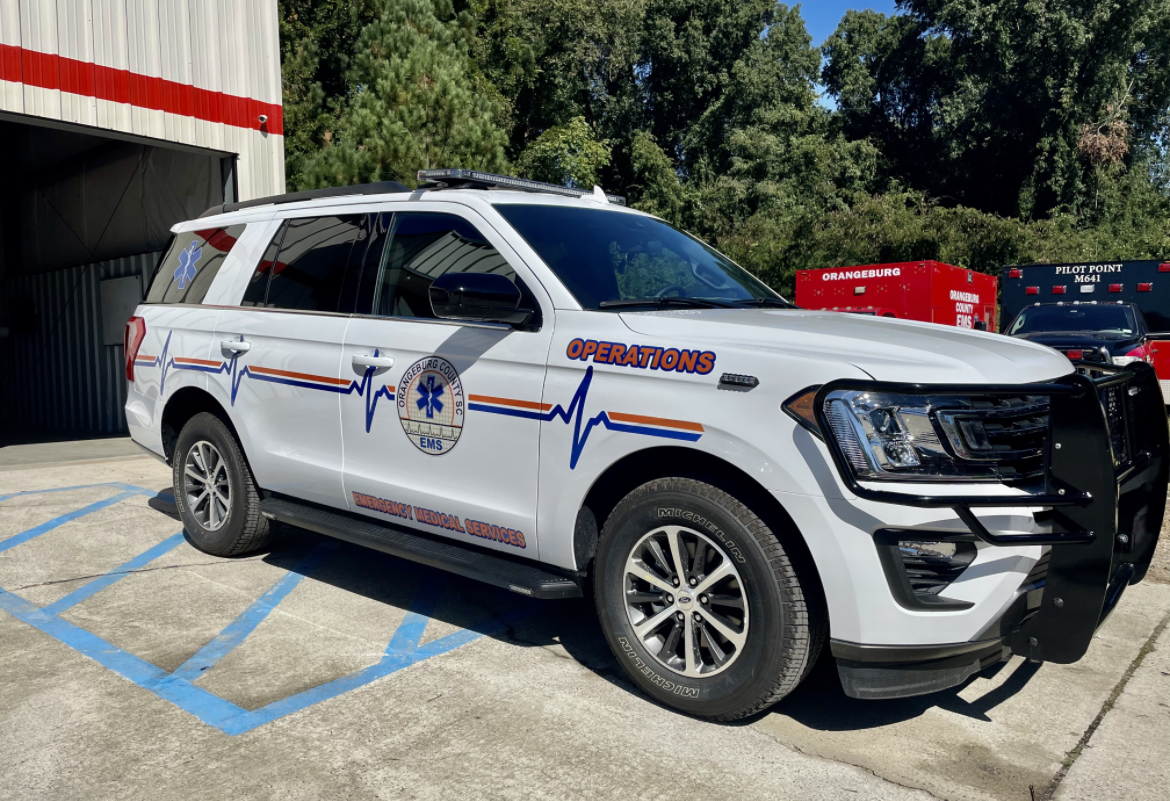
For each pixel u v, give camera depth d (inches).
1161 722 122.5
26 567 196.5
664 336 123.6
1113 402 129.7
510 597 177.5
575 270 142.1
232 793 102.7
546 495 132.3
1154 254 959.0
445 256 152.9
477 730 118.6
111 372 559.5
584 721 121.6
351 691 131.3
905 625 105.3
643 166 1310.3
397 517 156.0
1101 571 105.7
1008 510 106.3
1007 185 1470.2
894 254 920.9
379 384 155.7
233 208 207.6
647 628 125.7
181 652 146.5
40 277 621.0
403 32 690.2
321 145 840.9
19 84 344.2
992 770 109.3
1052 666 142.6
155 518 246.8
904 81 1589.6
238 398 184.2
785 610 111.2
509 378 136.8
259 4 440.8
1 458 388.2
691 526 118.6
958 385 104.6
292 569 194.7
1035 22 1299.2
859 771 108.7
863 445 104.9
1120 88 1359.5
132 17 383.9
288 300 178.4
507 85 1109.7
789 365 110.6
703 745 114.9
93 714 123.3
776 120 1433.3
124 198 534.6
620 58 1309.1
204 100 415.2
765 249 985.5
